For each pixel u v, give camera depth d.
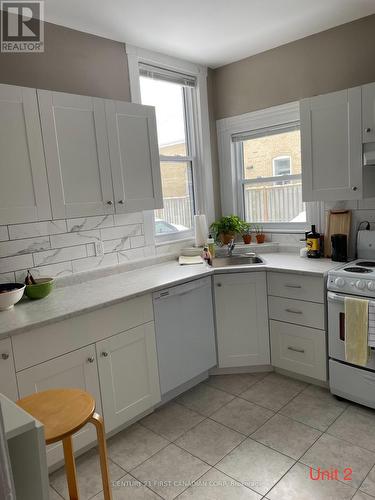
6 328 1.87
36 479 1.10
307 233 3.21
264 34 3.03
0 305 2.13
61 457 2.09
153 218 3.30
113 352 2.32
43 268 2.63
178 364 2.76
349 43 2.90
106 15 2.54
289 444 2.24
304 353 2.85
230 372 3.17
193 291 2.84
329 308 2.59
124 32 2.82
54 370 2.05
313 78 3.13
